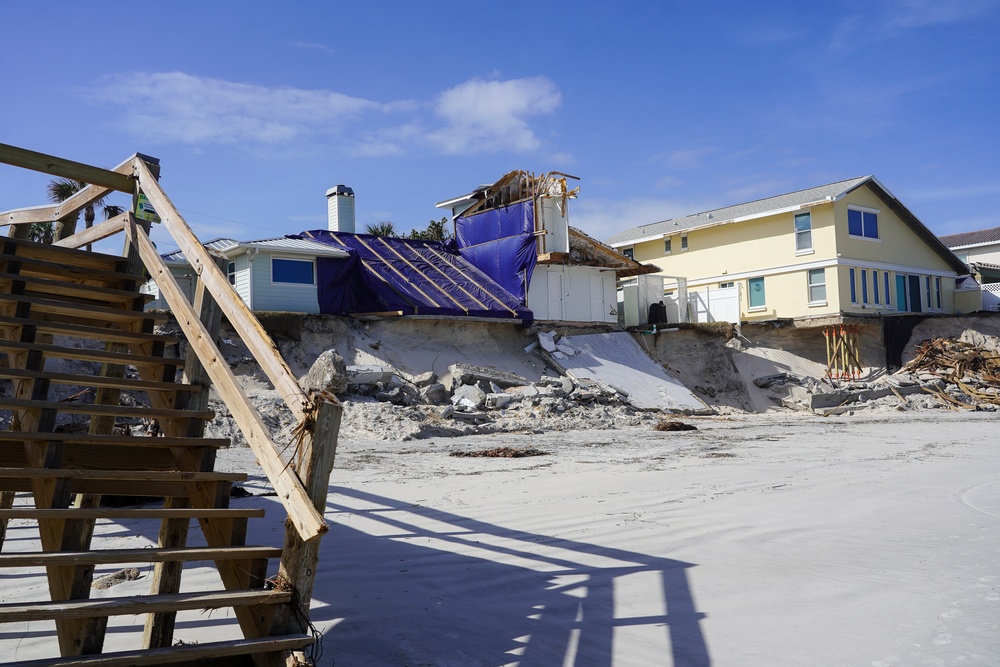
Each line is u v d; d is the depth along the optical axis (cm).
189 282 2480
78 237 738
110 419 636
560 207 3192
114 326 663
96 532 720
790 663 427
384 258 3045
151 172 662
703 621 499
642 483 1112
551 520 832
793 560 662
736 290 3525
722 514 872
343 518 815
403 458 1444
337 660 421
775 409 3173
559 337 3033
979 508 915
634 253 4441
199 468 467
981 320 3862
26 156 610
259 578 392
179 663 377
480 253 3278
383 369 2458
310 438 378
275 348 418
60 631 375
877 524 817
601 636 471
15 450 483
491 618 502
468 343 2820
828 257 3625
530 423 2219
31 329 534
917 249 4078
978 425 2305
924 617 505
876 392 3153
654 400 2838
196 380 590
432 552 680
